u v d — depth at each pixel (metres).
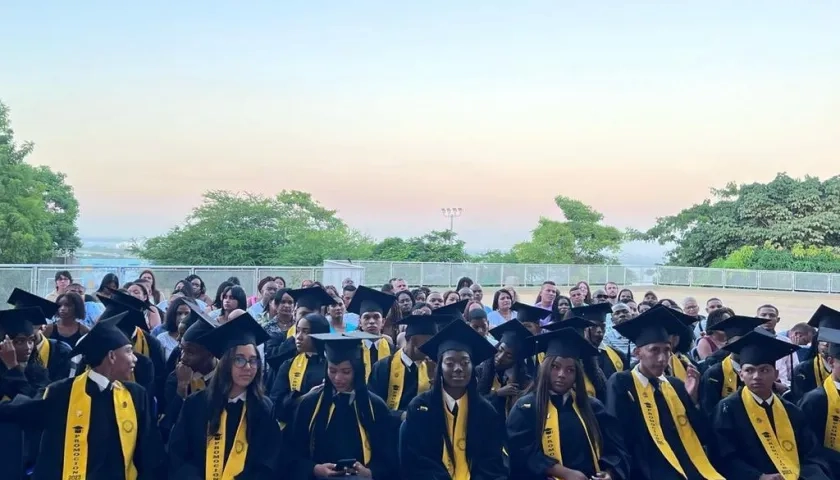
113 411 4.32
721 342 7.18
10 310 5.04
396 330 8.67
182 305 7.30
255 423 4.66
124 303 6.52
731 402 5.34
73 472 4.16
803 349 7.43
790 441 5.17
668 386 5.48
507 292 10.12
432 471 4.84
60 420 4.25
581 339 5.12
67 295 7.03
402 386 6.20
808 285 36.03
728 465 5.26
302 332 6.18
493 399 5.81
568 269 37.72
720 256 44.28
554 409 5.11
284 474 4.84
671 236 47.72
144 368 5.84
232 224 32.12
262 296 10.52
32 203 24.14
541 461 4.95
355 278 21.52
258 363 4.72
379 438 5.04
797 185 43.62
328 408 5.03
